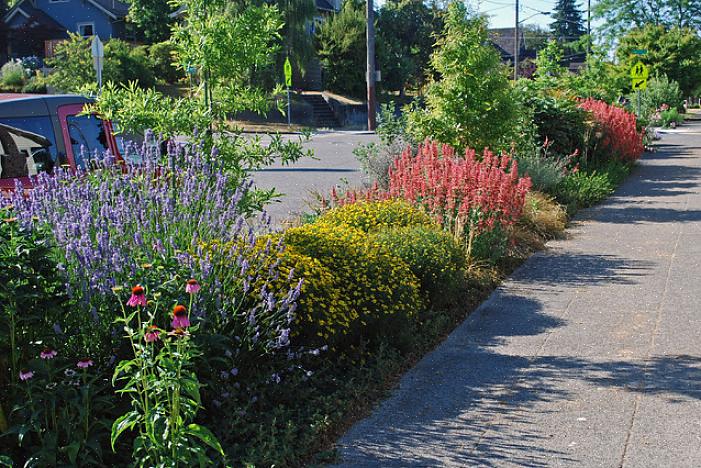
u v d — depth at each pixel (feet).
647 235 39.09
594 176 55.36
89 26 187.11
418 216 30.19
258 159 24.17
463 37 43.65
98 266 15.31
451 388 19.56
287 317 17.81
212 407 16.34
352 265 21.68
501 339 23.53
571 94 66.59
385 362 20.06
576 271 31.89
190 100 24.18
